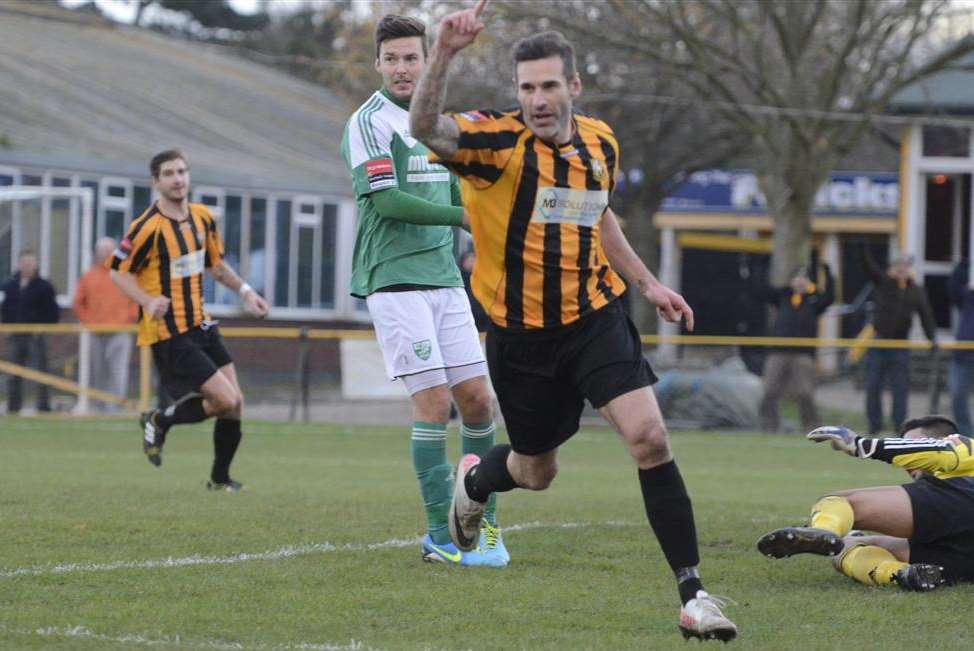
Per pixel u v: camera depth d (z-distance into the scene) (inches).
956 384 2178.9
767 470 1718.8
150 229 1201.4
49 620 654.5
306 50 6087.6
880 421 2245.3
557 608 706.2
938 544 777.6
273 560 832.3
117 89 4052.7
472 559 834.8
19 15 4596.5
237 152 3789.4
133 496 1159.6
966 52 2645.2
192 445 1978.3
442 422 849.5
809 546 707.4
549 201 637.9
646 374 649.0
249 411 2490.2
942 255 3437.5
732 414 2338.8
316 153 4121.6
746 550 904.9
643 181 3531.0
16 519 981.2
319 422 2474.2
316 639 625.9
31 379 2445.9
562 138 637.9
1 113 3378.4
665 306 681.6
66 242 3137.3
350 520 1023.0
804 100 2746.1
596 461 1827.0
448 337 868.0
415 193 860.0
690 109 3284.9
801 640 637.9
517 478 725.9
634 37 2687.0
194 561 821.9
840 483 1520.7
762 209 4015.8
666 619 682.2
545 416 676.7
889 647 625.3
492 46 2910.9
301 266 3646.7
